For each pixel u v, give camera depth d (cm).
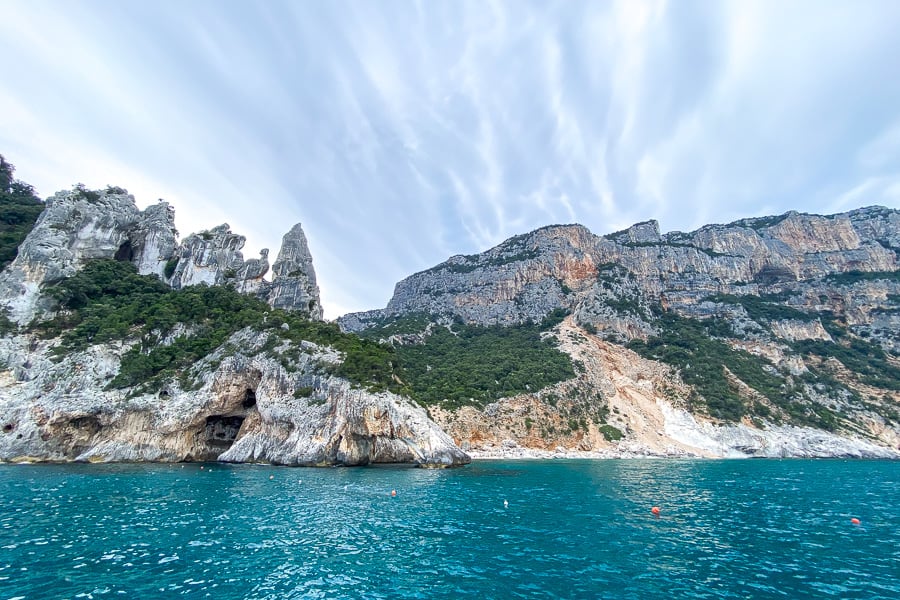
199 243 10575
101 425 6662
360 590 1809
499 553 2353
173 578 1877
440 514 3316
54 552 2164
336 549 2366
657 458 9612
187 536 2516
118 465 6072
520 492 4447
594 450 9950
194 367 7450
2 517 2817
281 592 1764
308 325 8638
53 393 6506
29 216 9694
